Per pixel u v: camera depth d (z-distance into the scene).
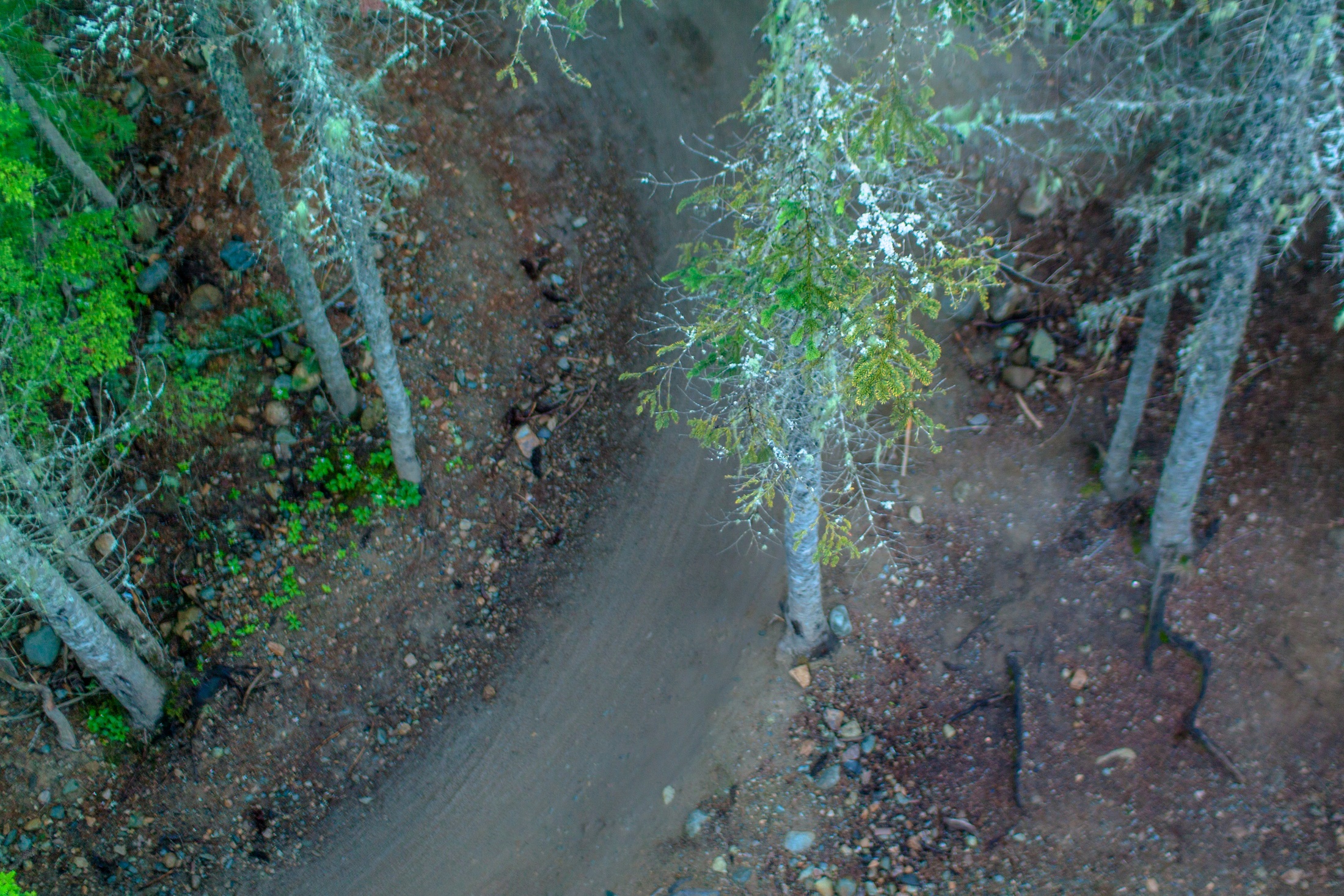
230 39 8.19
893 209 8.09
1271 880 10.64
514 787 11.34
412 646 11.77
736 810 11.14
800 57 7.07
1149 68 10.02
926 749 11.34
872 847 10.84
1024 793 11.05
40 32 11.47
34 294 9.29
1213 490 12.09
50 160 10.70
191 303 11.82
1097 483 12.27
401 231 12.48
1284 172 8.43
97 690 10.83
